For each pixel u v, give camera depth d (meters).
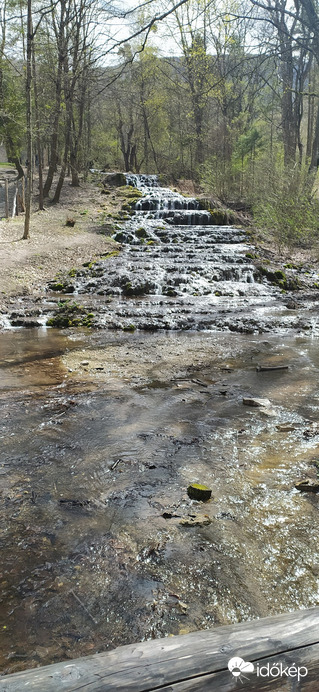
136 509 3.60
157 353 8.19
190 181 31.44
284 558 3.04
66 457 4.42
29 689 1.26
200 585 2.81
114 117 38.59
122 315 10.94
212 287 13.61
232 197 25.67
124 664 1.35
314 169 18.05
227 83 24.77
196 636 1.46
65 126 23.70
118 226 19.50
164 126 39.31
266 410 5.52
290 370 7.21
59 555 3.09
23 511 3.57
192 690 1.28
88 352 8.20
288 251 18.05
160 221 20.91
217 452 4.51
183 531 3.32
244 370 7.21
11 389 6.25
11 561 3.03
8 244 16.08
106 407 5.66
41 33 19.00
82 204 23.52
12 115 21.64
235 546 3.16
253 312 11.34
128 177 29.50
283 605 2.65
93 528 3.37
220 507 3.61
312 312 11.45
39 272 14.09
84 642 2.41
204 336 9.54
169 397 6.02
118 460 4.35
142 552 3.11
